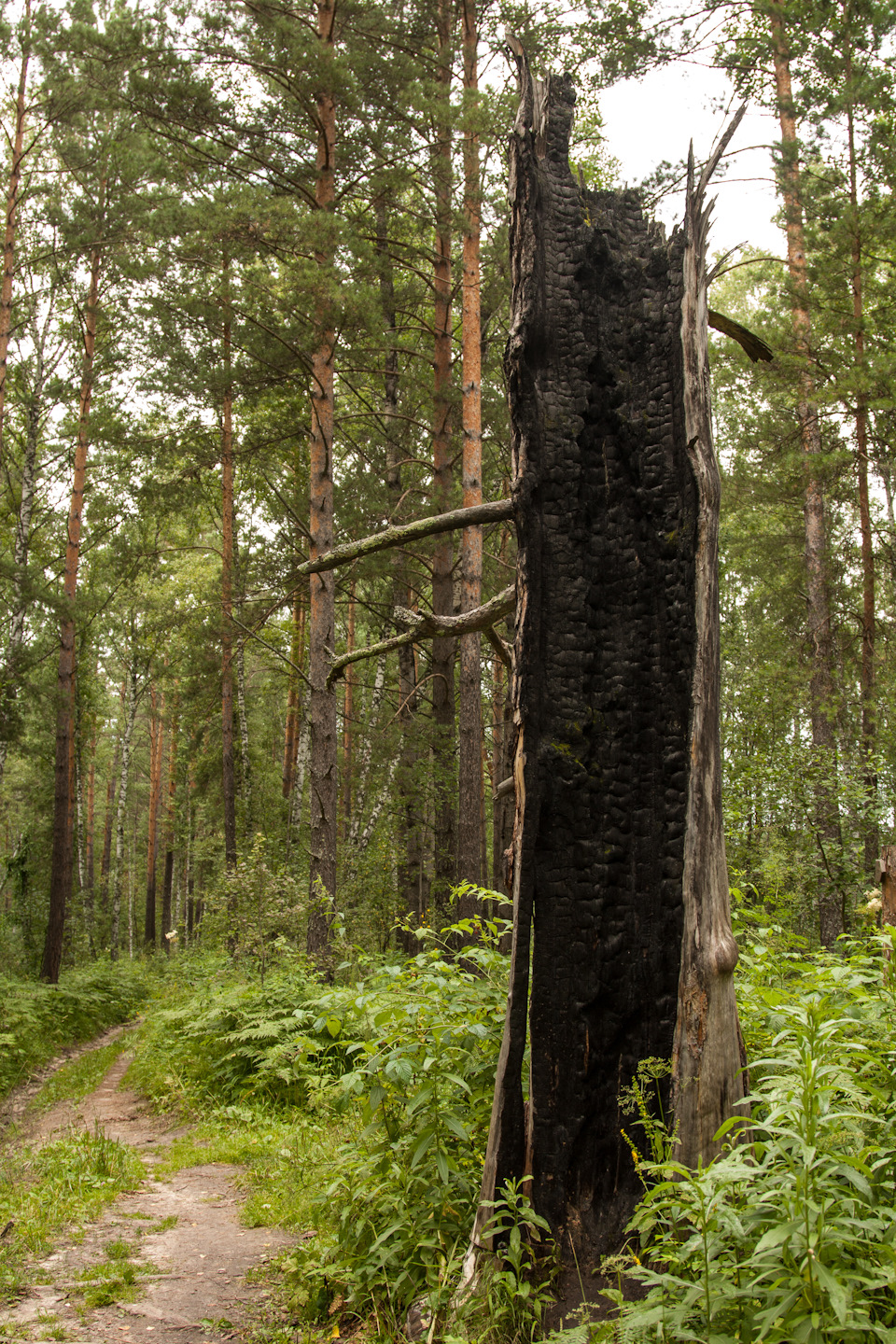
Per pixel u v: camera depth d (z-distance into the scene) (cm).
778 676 1324
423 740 1543
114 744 4181
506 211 1401
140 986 2067
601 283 365
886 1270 201
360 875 1603
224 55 1159
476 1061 374
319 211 1118
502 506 357
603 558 351
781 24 1334
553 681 343
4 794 3375
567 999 327
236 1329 342
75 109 1522
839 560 1703
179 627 2139
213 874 2427
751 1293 214
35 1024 1327
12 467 2269
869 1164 253
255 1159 612
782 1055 296
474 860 1245
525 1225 310
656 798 335
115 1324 346
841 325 1288
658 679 341
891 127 1272
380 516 1648
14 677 1706
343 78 1108
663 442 351
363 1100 402
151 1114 842
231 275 1247
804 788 969
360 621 2561
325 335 1184
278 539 2058
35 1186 548
